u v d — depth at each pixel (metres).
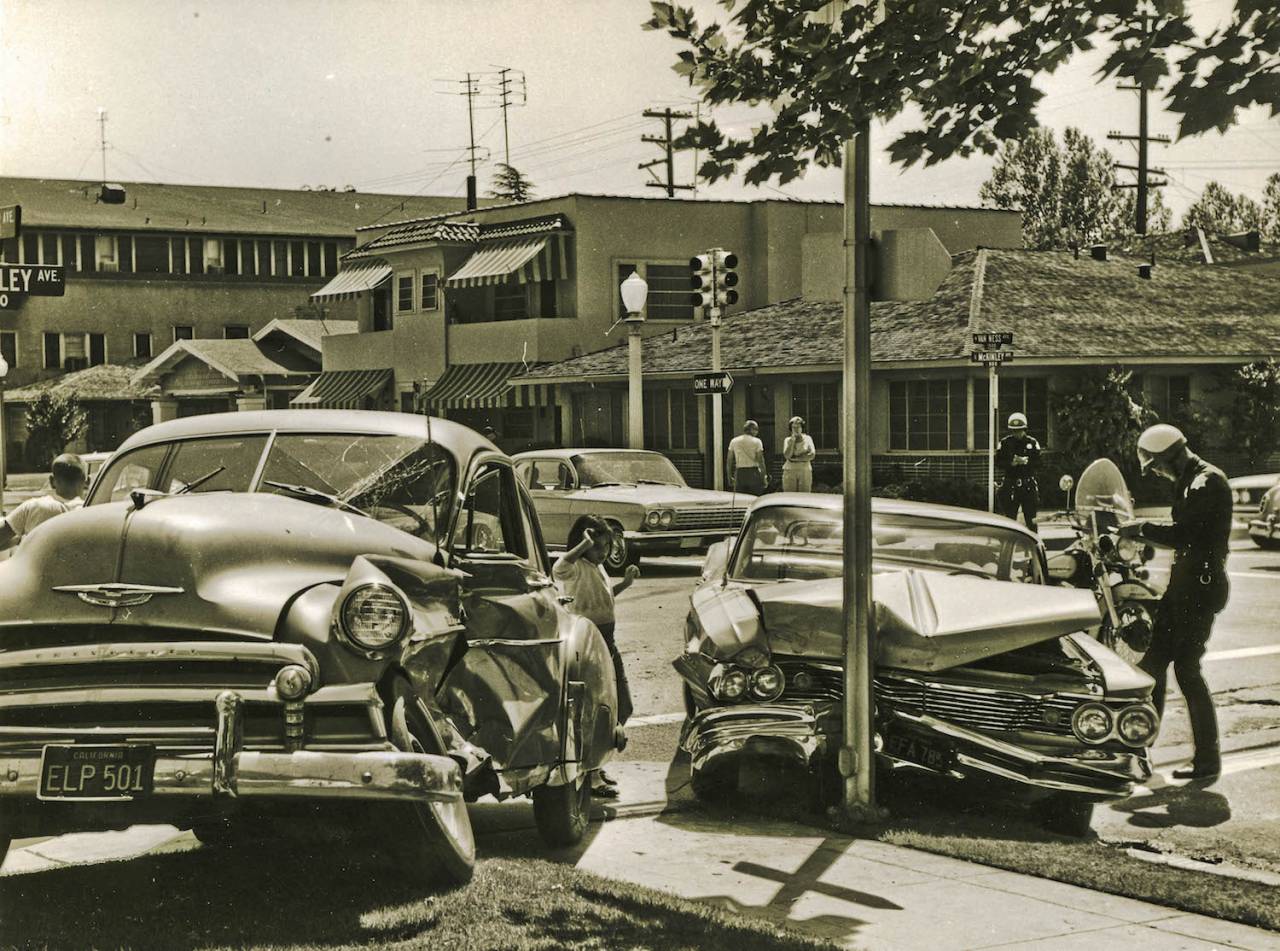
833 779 7.67
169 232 69.81
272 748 4.90
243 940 4.87
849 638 7.28
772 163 6.97
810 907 5.88
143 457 6.31
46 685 4.96
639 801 7.83
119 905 5.32
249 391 55.78
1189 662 8.54
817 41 6.44
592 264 39.66
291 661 4.90
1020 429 22.48
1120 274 36.06
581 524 8.02
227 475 6.17
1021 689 7.31
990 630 7.28
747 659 7.41
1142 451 8.66
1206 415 32.44
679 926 5.32
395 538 5.64
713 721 7.43
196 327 70.62
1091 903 6.00
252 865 5.96
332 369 45.81
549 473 20.97
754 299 40.81
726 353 35.09
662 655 12.78
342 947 4.84
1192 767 8.63
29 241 68.12
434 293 42.22
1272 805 7.95
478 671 6.12
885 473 31.83
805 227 40.81
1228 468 32.31
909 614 7.44
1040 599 7.60
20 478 55.34
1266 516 22.16
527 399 39.69
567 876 6.01
